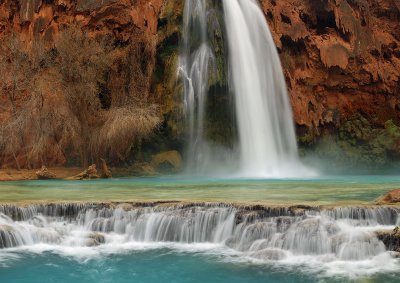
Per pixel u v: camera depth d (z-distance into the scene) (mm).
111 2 30031
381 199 12305
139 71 29312
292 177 26766
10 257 9977
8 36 31703
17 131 26500
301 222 10414
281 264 9344
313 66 34031
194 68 29312
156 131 29109
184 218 11539
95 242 11055
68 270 9164
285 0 33875
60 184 19844
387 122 33906
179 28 29672
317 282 8219
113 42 30109
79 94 27219
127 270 9164
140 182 21125
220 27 29250
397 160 32000
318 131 33562
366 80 34875
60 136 27031
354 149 33219
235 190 16016
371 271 8773
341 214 11016
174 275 8820
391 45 36531
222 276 8703
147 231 11578
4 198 13547
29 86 28047
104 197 13711
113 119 26578
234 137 29969
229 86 29578
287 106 32250
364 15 35531
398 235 9742
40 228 11305
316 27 35156
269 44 31891
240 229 10938
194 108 29312
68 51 27750
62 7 30859
